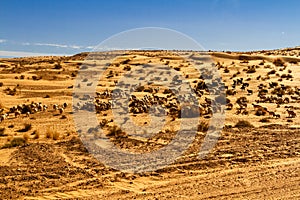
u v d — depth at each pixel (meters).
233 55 85.12
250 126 29.00
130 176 15.87
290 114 34.81
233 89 52.59
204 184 14.78
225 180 15.31
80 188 14.23
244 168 17.20
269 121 31.69
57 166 17.11
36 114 33.97
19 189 14.01
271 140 23.53
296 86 56.34
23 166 17.03
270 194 13.49
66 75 61.78
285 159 18.92
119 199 13.00
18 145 21.73
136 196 13.33
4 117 31.30
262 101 44.31
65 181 15.02
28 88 50.22
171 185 14.70
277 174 16.17
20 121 30.45
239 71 67.88
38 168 16.72
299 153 20.17
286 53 105.00
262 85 55.62
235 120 32.00
